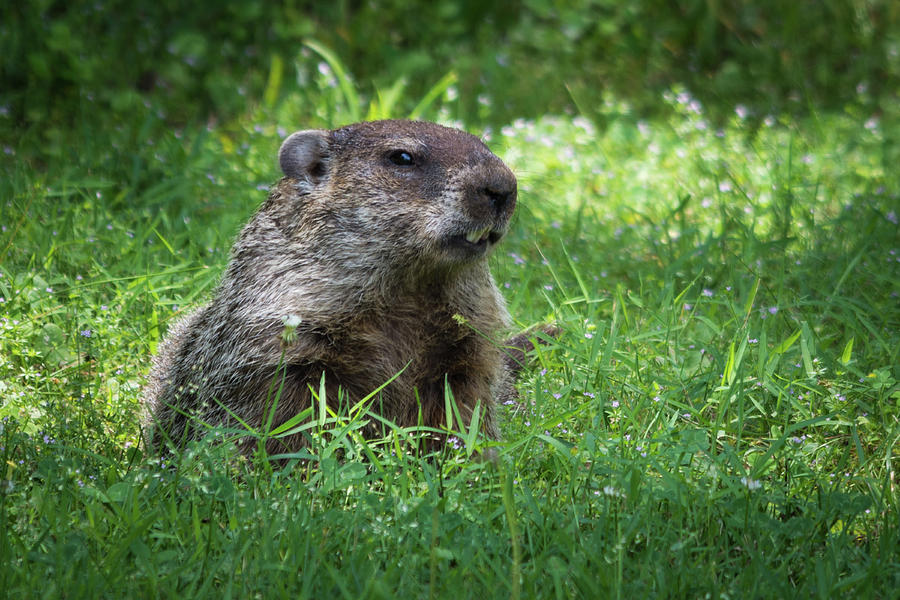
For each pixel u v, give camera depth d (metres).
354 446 8.83
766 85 21.41
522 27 22.19
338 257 9.35
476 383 9.66
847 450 9.13
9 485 7.59
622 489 7.76
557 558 6.99
